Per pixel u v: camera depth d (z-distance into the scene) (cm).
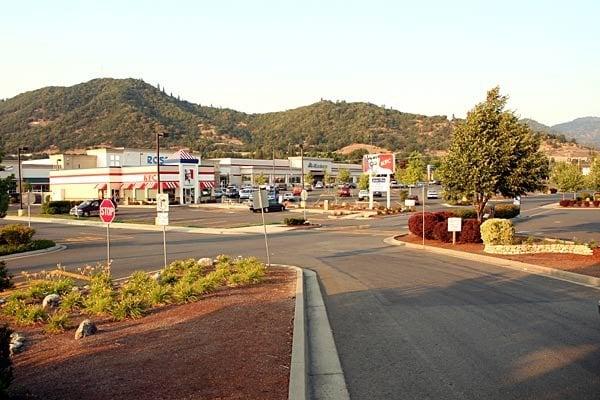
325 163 12238
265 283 1410
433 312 1061
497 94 2386
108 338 855
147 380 633
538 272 1617
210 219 4638
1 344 557
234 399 569
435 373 694
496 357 758
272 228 3703
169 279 1412
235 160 10406
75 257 2280
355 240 2833
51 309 1151
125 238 3181
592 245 1995
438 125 19650
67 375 662
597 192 6819
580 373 685
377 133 18800
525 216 4256
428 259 1989
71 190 8000
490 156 2311
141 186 7250
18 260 2212
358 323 981
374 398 614
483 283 1416
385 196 7875
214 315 995
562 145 15950
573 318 993
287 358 717
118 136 17512
